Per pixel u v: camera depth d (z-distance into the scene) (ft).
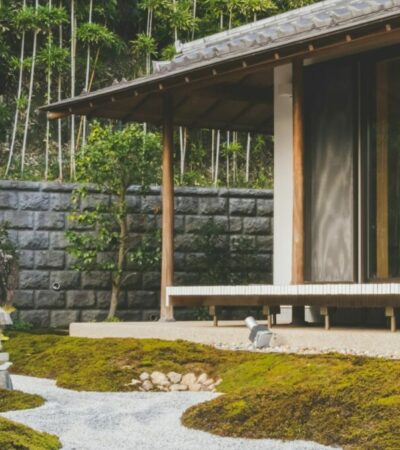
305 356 25.22
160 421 20.42
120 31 63.21
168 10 59.88
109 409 22.02
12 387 25.02
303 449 17.43
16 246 44.68
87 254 44.45
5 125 55.62
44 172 53.52
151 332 33.65
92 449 17.71
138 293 46.78
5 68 57.41
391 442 16.76
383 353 26.50
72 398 24.17
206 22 61.72
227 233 48.57
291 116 36.88
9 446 16.30
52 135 57.31
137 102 39.83
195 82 34.19
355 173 32.76
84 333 36.96
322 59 34.04
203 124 43.57
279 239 37.06
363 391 19.15
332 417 18.34
